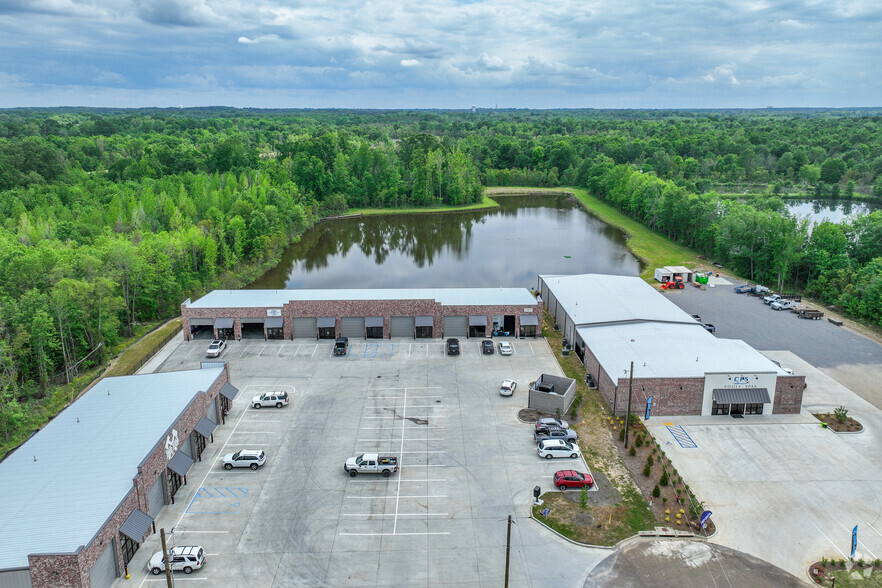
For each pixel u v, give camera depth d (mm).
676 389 67375
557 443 59469
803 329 96438
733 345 77562
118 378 65562
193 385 63344
